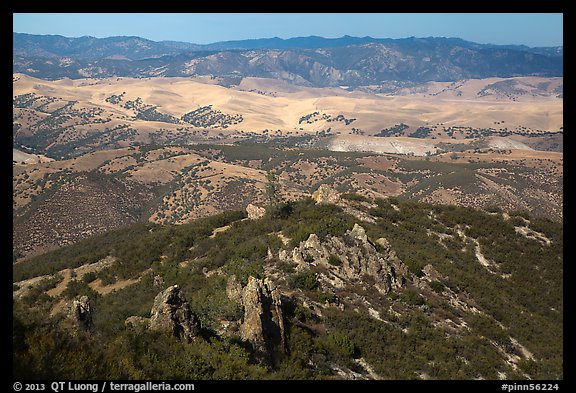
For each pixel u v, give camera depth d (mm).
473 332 37750
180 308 25641
